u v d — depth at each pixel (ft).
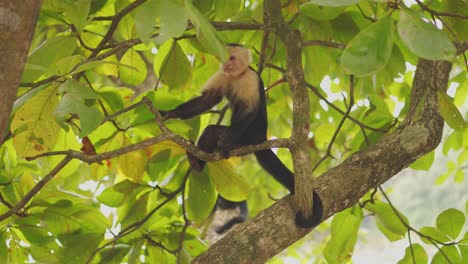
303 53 35.42
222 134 30.42
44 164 28.48
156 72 31.99
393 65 32.73
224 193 29.25
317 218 23.03
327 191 24.17
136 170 29.40
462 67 33.58
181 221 31.91
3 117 16.22
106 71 32.09
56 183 33.40
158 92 30.86
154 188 31.09
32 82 23.21
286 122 50.39
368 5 30.83
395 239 30.50
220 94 32.14
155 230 30.53
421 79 27.78
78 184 38.86
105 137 29.66
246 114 31.12
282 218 23.09
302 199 22.48
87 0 22.85
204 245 30.35
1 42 15.61
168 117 29.99
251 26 26.63
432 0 29.25
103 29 36.47
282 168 31.86
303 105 22.61
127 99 30.19
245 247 22.36
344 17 32.42
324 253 29.96
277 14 26.55
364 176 24.76
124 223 30.09
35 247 28.02
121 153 21.16
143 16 15.61
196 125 31.45
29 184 28.22
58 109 18.74
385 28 17.63
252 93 31.40
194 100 31.30
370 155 25.36
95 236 28.50
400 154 25.50
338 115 41.91
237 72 31.71
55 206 28.19
